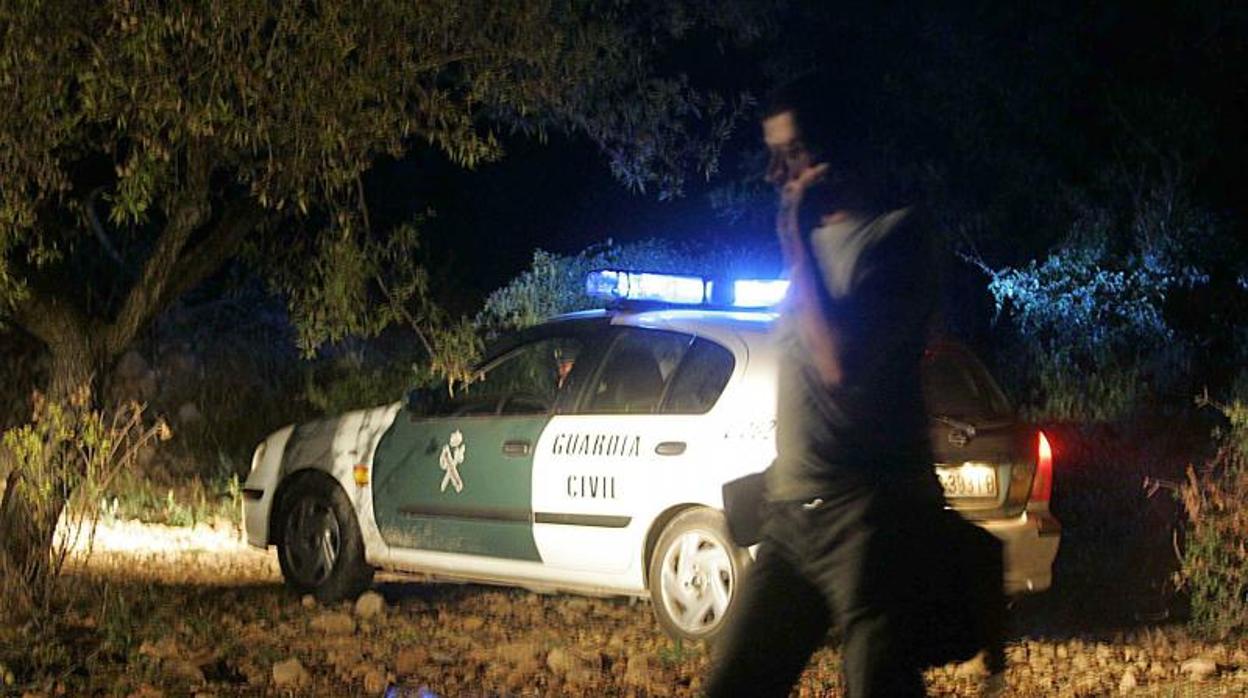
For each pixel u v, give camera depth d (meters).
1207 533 8.80
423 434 9.37
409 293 8.80
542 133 9.96
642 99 10.66
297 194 8.03
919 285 4.33
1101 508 11.84
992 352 17.36
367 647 8.41
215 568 11.02
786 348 4.44
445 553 9.25
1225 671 7.98
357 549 9.59
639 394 8.64
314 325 8.76
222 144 8.05
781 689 4.48
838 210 4.41
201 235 9.57
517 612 9.51
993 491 8.17
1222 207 19.61
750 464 7.93
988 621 4.39
